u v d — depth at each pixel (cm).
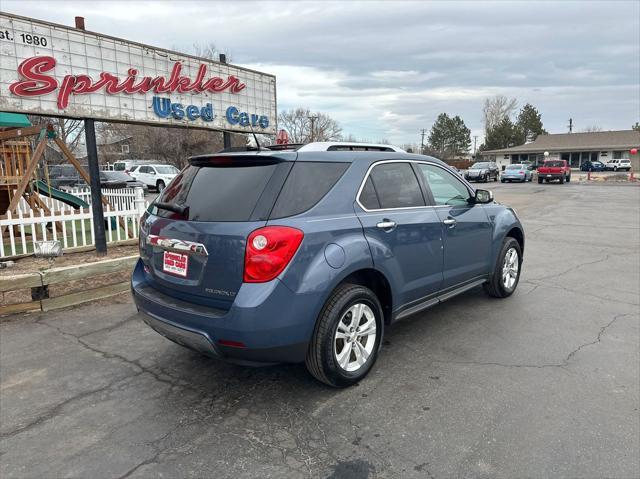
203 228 304
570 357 395
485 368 375
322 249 308
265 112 1098
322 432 290
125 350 418
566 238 1026
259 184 306
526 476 248
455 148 9269
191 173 352
